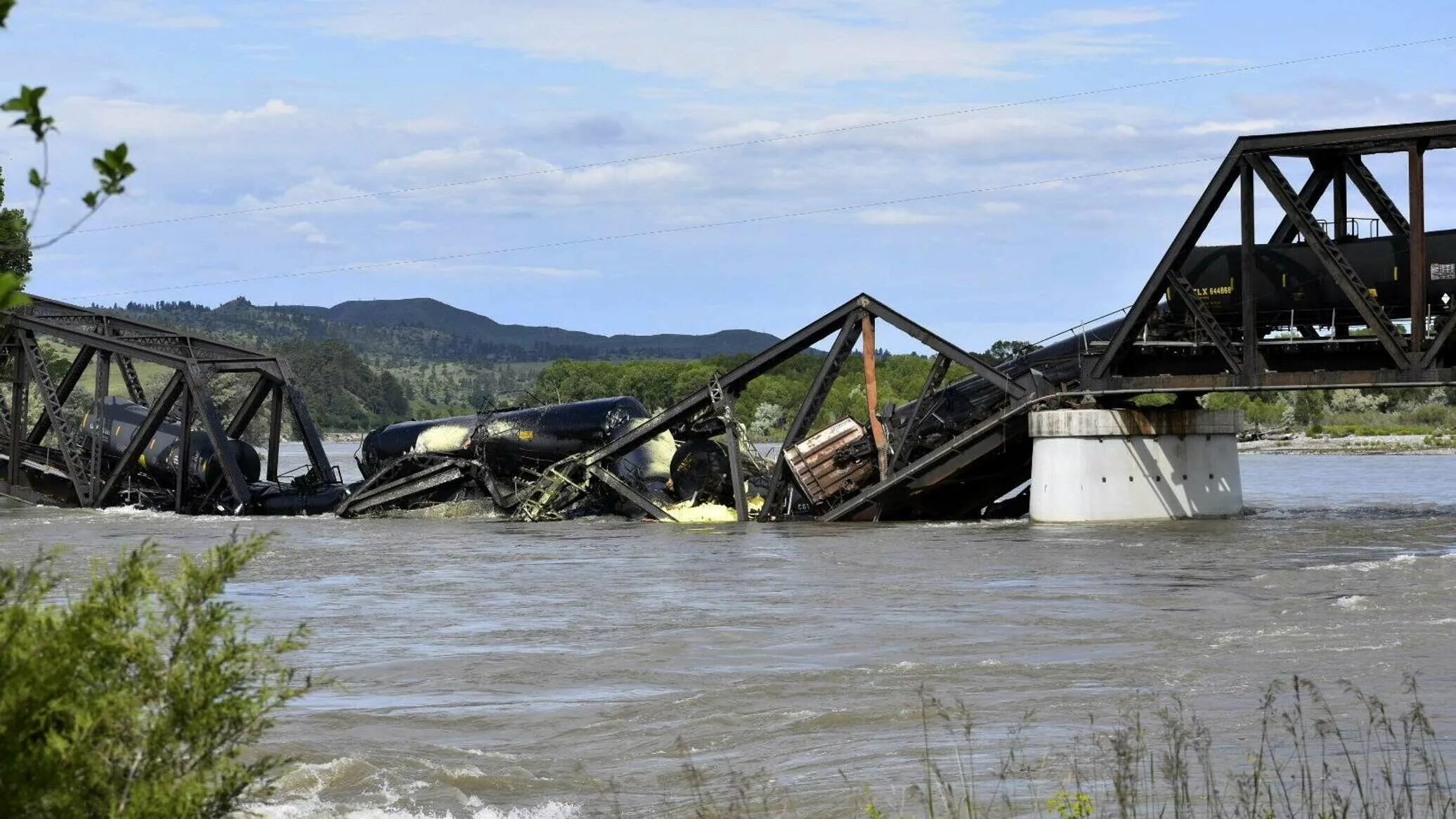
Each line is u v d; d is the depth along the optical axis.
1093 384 64.44
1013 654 33.03
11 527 78.25
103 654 13.72
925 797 20.47
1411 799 18.64
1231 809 19.05
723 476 78.38
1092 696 27.73
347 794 22.31
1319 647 31.70
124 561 14.30
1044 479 65.19
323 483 90.25
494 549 64.69
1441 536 56.88
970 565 51.28
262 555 62.12
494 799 21.94
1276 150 58.41
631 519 79.88
